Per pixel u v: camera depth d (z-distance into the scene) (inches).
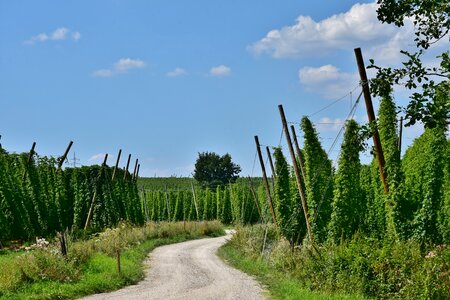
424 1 328.5
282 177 1262.3
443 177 757.9
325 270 726.5
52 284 684.7
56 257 785.6
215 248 1627.7
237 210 2952.8
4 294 602.9
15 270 688.4
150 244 1652.3
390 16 355.3
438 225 726.5
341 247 731.4
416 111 306.0
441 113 302.8
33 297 603.2
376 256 640.4
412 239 674.2
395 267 601.3
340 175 939.3
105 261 936.9
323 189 1039.0
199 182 4569.4
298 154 1161.4
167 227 2071.9
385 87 338.3
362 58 634.8
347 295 606.5
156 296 689.0
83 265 852.0
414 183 862.5
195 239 2110.0
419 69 327.9
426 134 844.0
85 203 1685.5
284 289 732.7
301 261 863.1
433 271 535.2
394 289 587.2
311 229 1018.1
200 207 3334.2
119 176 2042.3
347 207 927.7
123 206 1968.5
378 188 1083.9
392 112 719.7
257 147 1461.6
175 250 1551.4
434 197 751.7
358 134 407.2
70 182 1651.1
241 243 1402.6
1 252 1055.0
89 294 698.8
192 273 999.0
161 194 3326.8
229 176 4527.6
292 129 1251.8
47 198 1430.9
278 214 1251.8
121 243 1315.2
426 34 352.2
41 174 1444.4
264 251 1173.7
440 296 512.7
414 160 881.5
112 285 775.1
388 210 734.5
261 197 2689.5
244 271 1041.5
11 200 1255.5
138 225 2090.3
